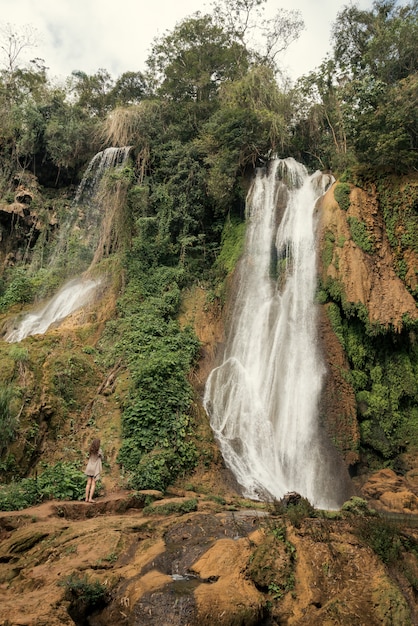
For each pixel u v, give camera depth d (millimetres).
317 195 22469
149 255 22234
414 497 13844
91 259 24562
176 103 29672
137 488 12641
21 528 9398
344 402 17016
